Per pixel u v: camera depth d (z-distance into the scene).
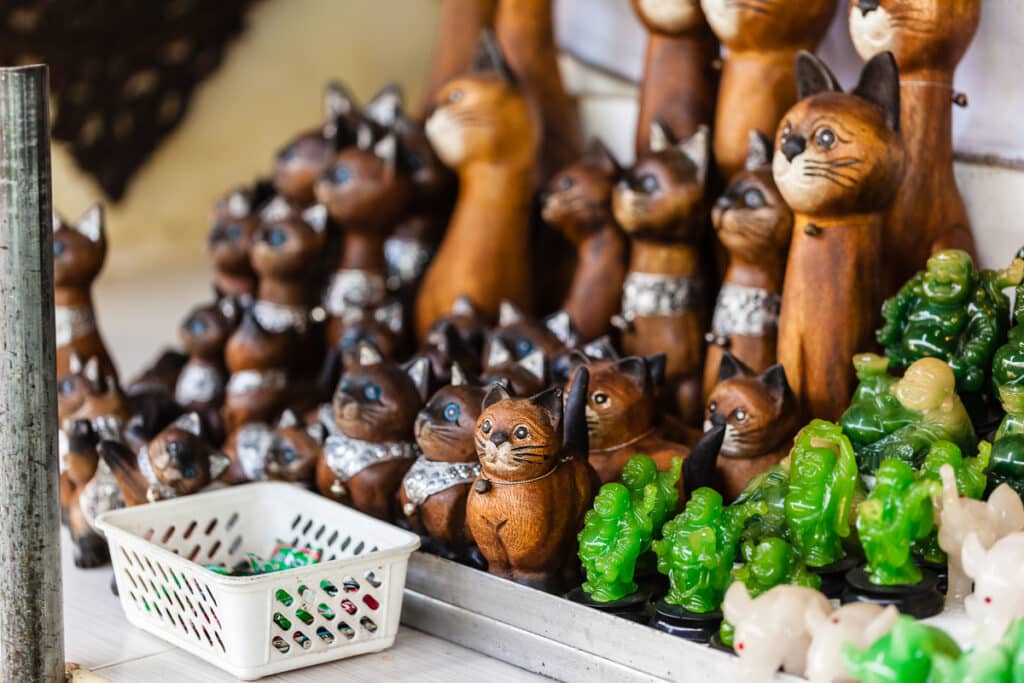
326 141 1.86
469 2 1.87
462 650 1.45
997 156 1.56
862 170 1.46
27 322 1.39
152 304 2.80
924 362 1.41
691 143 1.61
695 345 1.63
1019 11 1.54
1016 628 1.23
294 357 1.74
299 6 3.10
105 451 1.57
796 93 1.60
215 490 1.60
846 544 1.39
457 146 1.74
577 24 1.90
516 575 1.43
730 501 1.47
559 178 1.70
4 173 1.38
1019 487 1.36
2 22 2.42
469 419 1.48
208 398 1.77
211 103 2.98
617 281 1.69
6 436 1.39
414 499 1.49
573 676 1.39
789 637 1.28
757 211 1.54
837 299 1.50
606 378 1.49
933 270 1.44
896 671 1.24
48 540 1.41
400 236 1.85
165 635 1.47
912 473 1.33
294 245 1.77
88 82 2.62
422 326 1.77
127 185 2.81
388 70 3.27
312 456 1.60
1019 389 1.40
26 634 1.41
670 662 1.34
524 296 1.77
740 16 1.58
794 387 1.51
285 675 1.42
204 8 2.74
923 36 1.50
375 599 1.44
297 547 1.56
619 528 1.38
